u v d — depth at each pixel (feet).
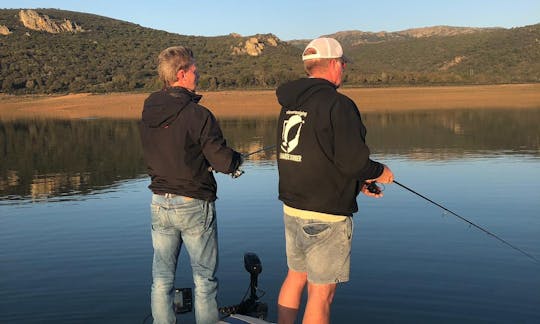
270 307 15.89
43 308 16.24
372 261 19.58
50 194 35.63
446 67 510.99
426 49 593.42
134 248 22.29
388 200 29.68
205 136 10.56
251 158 49.75
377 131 74.28
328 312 9.78
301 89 9.55
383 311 15.39
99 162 52.11
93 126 103.19
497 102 138.00
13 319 15.37
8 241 23.72
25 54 340.18
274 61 392.06
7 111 181.37
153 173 10.94
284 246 21.86
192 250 11.02
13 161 54.90
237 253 21.06
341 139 9.07
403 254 20.34
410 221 25.22
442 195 30.86
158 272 11.16
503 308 15.42
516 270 18.44
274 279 18.17
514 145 54.80
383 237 22.67
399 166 42.32
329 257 9.59
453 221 25.07
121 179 41.14
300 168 9.46
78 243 23.18
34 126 109.09
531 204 28.12
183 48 11.19
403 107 131.13
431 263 19.27
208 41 469.57
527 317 14.84
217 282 11.35
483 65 479.00
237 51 426.51
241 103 155.43
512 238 22.22
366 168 9.10
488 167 40.60
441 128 76.38
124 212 29.14
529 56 464.24
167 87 11.02
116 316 15.61
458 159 45.50
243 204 29.63
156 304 11.14
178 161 10.61
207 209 10.99
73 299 16.90
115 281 18.45
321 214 9.52
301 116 9.43
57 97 225.97
